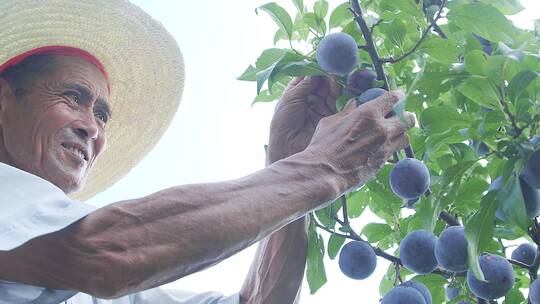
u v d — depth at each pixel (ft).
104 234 3.02
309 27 4.03
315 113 4.02
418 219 3.98
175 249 3.07
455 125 3.71
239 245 3.21
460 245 3.61
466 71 3.57
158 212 3.10
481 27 3.76
